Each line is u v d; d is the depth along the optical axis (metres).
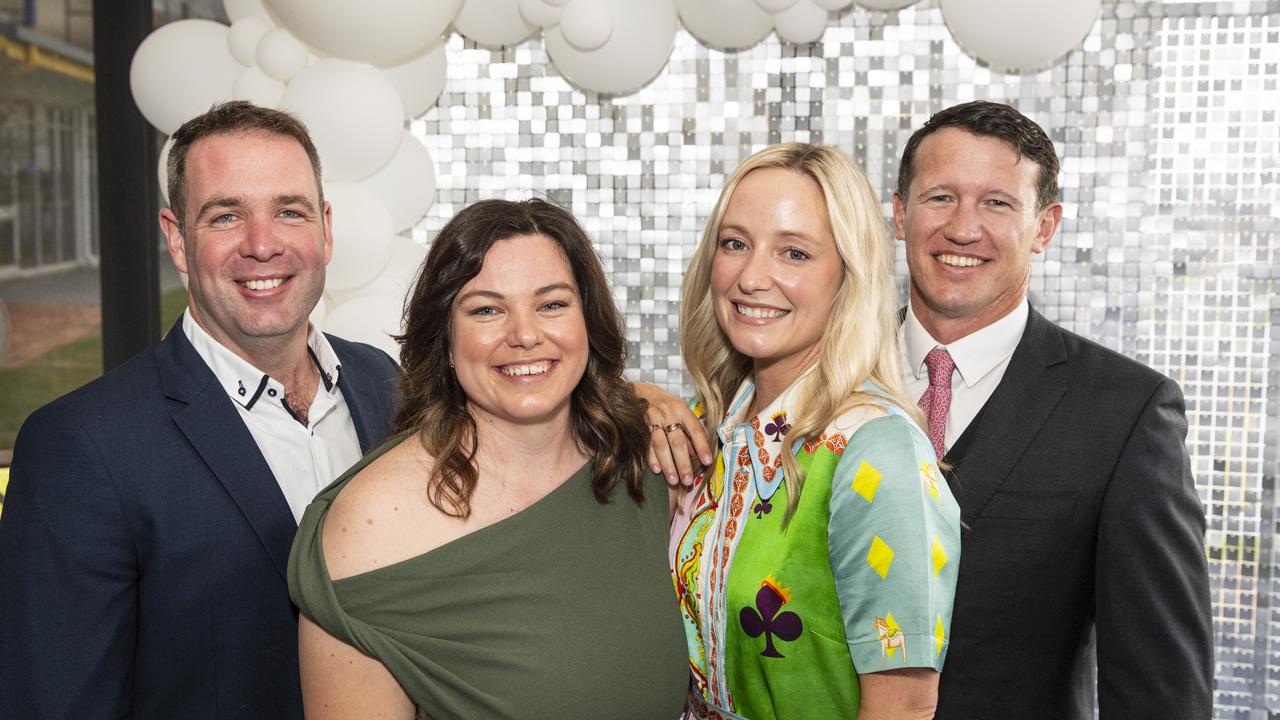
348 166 2.25
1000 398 1.60
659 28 2.42
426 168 2.60
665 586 1.44
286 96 2.20
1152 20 2.52
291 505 1.56
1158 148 2.54
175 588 1.41
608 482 1.42
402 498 1.30
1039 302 2.61
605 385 1.45
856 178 1.42
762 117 2.71
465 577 1.29
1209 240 2.54
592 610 1.34
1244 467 2.55
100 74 2.72
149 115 2.36
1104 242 2.58
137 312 2.79
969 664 1.54
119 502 1.38
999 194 1.59
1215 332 2.54
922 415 1.38
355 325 2.31
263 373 1.55
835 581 1.33
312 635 1.28
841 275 1.43
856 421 1.35
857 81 2.66
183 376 1.49
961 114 1.64
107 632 1.37
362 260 2.29
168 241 1.58
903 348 1.77
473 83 2.78
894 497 1.26
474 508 1.34
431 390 1.38
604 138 2.76
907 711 1.26
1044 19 2.16
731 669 1.43
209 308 1.50
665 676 1.38
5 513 1.40
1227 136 2.51
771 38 2.68
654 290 2.79
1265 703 2.56
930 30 2.61
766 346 1.43
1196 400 2.57
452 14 2.27
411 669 1.25
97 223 2.88
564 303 1.34
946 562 1.27
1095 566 1.53
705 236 1.54
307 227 1.54
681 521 1.56
